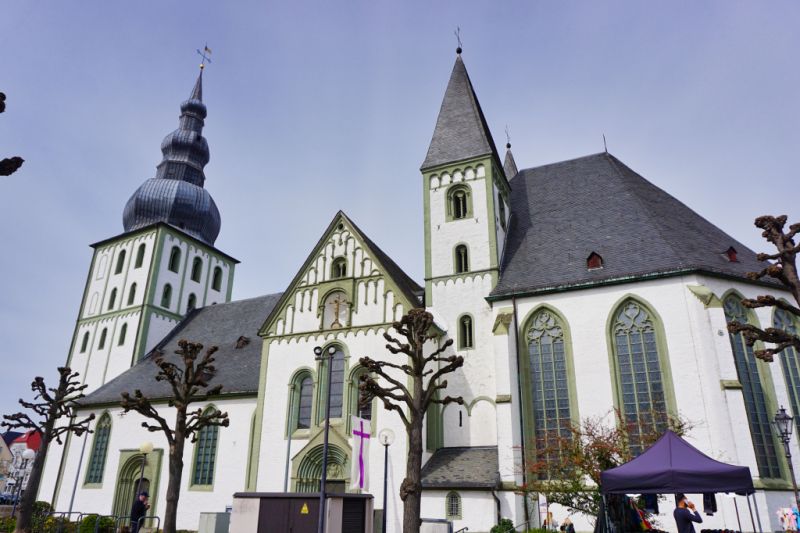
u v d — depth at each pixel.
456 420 35.81
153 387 48.69
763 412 30.83
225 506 40.47
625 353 32.44
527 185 47.06
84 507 46.38
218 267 69.12
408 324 27.34
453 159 43.47
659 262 33.59
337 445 35.09
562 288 34.81
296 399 38.03
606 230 38.41
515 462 31.19
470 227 40.81
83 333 63.22
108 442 48.03
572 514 29.38
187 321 60.47
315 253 40.91
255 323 53.28
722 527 27.23
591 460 26.11
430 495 31.70
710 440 29.11
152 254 61.44
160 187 67.44
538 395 33.66
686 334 31.16
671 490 17.31
